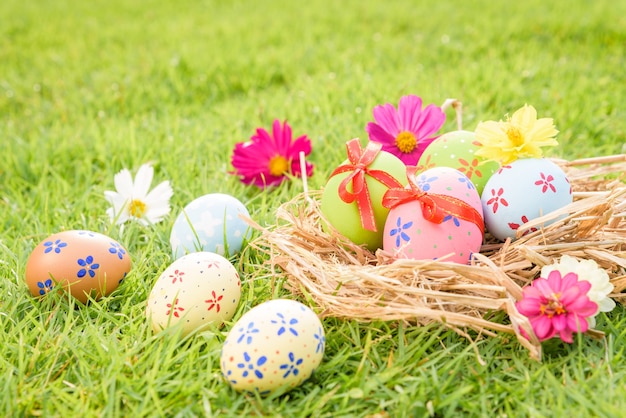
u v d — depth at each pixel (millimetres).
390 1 1643
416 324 535
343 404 482
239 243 611
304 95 948
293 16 1535
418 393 486
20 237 647
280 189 723
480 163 590
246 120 891
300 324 489
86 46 1387
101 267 565
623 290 553
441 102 880
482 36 1235
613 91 922
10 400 486
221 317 535
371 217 562
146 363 504
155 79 1107
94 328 530
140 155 794
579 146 790
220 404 486
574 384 486
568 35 1233
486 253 578
